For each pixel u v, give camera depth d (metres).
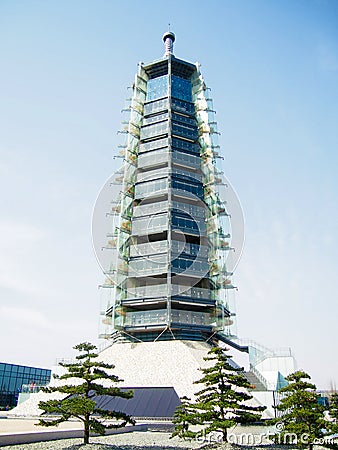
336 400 26.61
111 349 53.03
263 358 56.00
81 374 23.72
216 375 24.89
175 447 25.36
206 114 71.31
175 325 52.81
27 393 50.59
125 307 57.09
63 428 30.50
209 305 56.50
